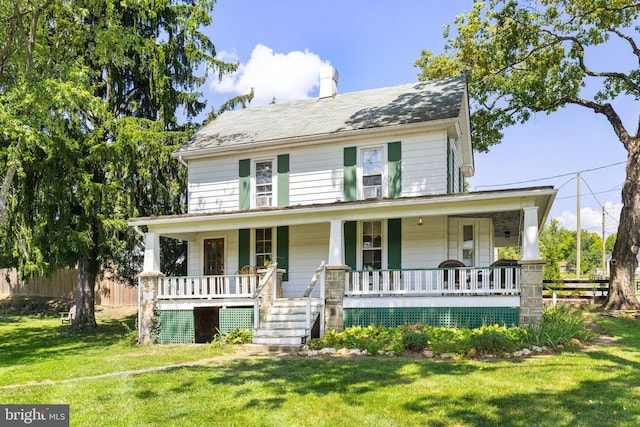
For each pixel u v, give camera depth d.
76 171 15.30
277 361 8.83
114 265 20.00
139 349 11.59
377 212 11.40
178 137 18.05
